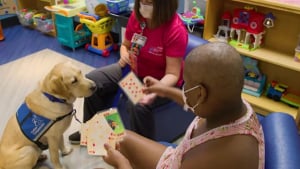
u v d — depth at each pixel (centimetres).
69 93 161
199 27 246
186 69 81
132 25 183
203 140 87
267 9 225
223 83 75
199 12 256
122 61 193
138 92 153
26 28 398
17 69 297
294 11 189
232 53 76
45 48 345
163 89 138
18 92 261
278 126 116
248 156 78
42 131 162
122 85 156
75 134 202
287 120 121
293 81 235
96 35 324
